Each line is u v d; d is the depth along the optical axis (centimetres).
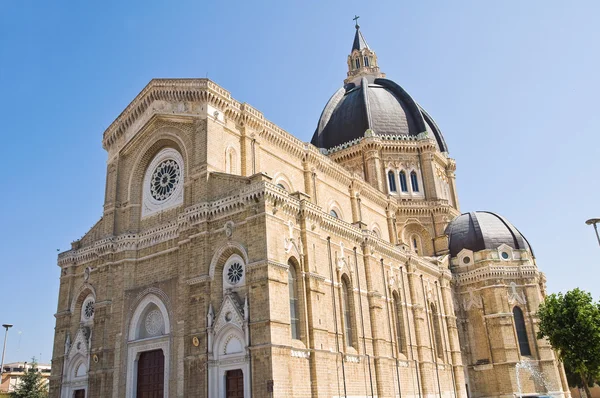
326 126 9425
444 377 6550
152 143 5428
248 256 4191
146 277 5016
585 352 5831
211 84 5016
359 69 10306
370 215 7394
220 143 4950
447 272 7469
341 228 5234
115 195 5556
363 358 5034
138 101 5559
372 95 9288
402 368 5669
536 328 7300
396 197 8406
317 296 4538
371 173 8381
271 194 4297
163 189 5316
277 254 4206
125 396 4734
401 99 9531
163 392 4506
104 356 4894
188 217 4644
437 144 9462
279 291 4097
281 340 3956
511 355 7112
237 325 4069
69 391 5166
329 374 4434
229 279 4334
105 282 5203
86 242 5747
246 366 3925
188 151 5025
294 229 4538
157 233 5066
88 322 5362
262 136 5516
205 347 4175
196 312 4344
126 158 5725
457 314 7581
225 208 4453
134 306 4966
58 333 5469
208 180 4700
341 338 4797
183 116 5072
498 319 7288
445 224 8369
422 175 8688
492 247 7806
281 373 3862
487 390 7175
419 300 6519
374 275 5650
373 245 5744
